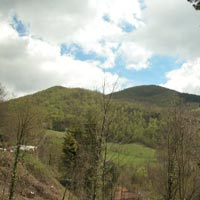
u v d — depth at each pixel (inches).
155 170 1296.8
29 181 1999.3
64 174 2321.6
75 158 1873.8
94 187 807.7
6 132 1829.5
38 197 1951.3
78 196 1587.1
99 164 789.9
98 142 787.4
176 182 1136.8
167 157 1155.9
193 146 1101.1
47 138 2827.3
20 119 1475.1
